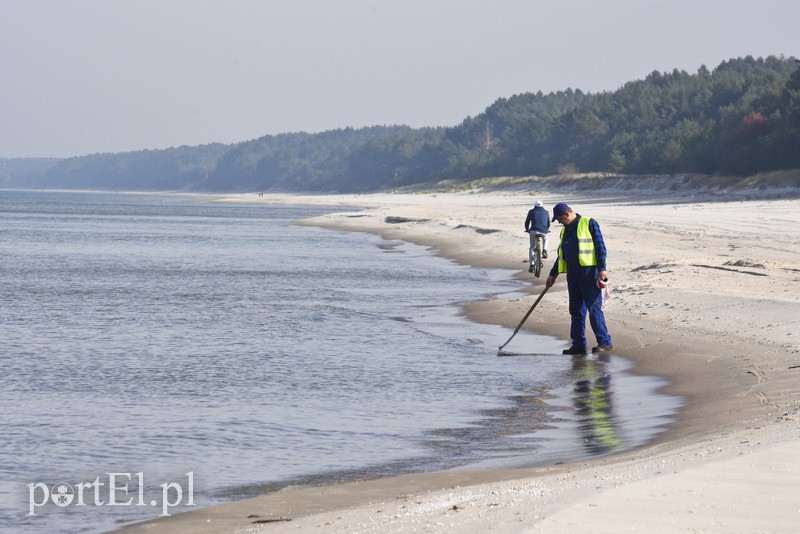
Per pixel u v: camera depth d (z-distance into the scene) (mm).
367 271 76312
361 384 30219
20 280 68938
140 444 22641
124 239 130375
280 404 27250
